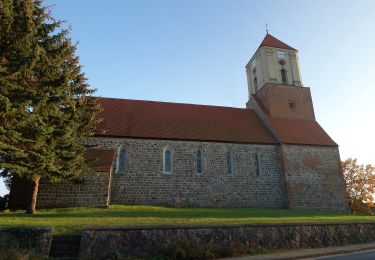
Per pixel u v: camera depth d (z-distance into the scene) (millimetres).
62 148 18047
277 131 28141
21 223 12891
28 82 16438
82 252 11508
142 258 11727
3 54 15641
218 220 15305
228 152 26328
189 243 12406
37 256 10977
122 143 24219
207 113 29719
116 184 23141
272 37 34500
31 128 14969
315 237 15117
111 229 12172
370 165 38625
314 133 29516
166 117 27562
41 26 17125
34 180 17891
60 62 17406
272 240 14125
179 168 24734
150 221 14477
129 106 27969
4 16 14961
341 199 27203
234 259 11891
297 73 32906
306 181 26766
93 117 20719
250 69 35781
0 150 14312
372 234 16734
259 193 25797
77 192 20797
